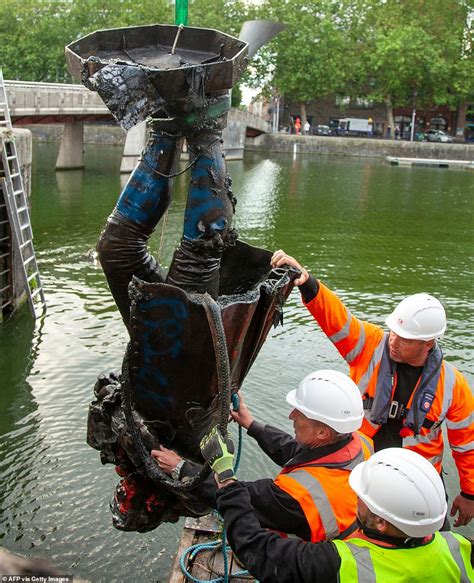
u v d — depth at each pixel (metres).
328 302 4.12
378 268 16.69
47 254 16.48
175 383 3.34
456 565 2.73
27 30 54.28
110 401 3.58
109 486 7.34
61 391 9.42
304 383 3.22
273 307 3.63
